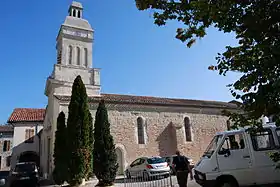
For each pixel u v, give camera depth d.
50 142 22.73
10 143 39.56
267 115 3.71
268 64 3.34
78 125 14.49
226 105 31.16
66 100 21.08
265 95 3.41
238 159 8.64
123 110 23.58
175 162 10.37
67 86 22.84
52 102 23.22
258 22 3.47
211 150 9.38
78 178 13.92
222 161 8.77
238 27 3.85
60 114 17.98
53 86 22.50
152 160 17.41
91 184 14.73
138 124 24.25
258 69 3.59
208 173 8.78
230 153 8.77
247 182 8.41
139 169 17.86
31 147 32.53
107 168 14.45
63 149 16.59
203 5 3.95
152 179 16.52
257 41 3.64
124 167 21.94
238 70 4.37
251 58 4.04
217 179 8.67
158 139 24.58
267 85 3.39
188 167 10.19
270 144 8.55
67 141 14.68
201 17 4.20
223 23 3.91
